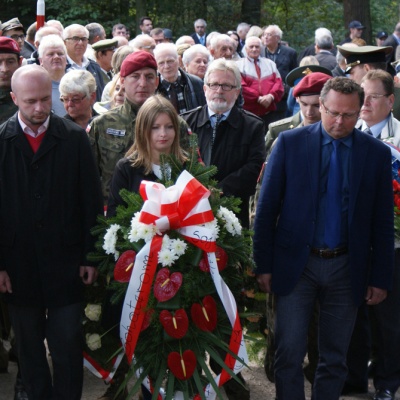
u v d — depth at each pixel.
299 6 36.09
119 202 6.77
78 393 6.95
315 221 6.69
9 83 9.23
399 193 7.57
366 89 7.98
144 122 6.67
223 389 7.90
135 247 6.29
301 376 6.82
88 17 32.94
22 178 6.65
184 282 6.24
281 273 6.77
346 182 6.68
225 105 8.52
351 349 8.01
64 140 6.72
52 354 6.87
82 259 6.83
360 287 6.74
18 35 14.09
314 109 8.02
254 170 8.49
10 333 8.30
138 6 31.72
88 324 7.13
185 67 12.74
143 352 6.40
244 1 33.25
